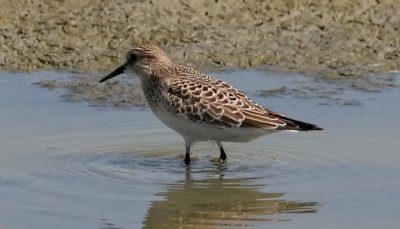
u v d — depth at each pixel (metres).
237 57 32.94
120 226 21.50
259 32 34.28
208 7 35.00
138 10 34.53
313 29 34.59
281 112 28.92
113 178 24.53
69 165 25.30
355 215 22.05
